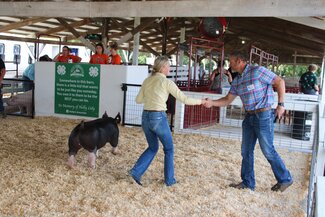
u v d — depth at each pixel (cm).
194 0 732
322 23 788
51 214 341
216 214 361
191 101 413
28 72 946
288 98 792
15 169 458
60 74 849
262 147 407
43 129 718
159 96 406
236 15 705
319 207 171
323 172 423
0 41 2058
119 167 496
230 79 914
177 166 513
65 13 826
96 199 378
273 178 482
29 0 845
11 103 875
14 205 354
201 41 920
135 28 1166
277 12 680
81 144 469
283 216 371
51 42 1714
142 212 354
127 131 746
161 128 409
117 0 817
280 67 2372
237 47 1898
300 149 668
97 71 819
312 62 2144
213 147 642
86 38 1275
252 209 382
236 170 509
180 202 384
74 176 445
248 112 409
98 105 829
